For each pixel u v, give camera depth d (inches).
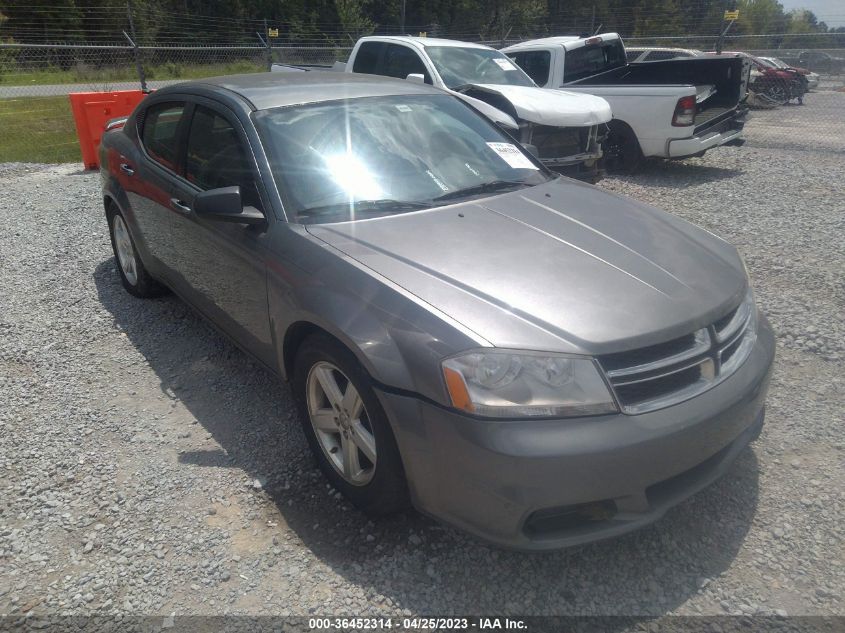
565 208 128.4
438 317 92.3
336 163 129.6
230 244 130.0
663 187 330.6
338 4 1401.3
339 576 98.4
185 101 158.4
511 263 104.4
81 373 158.7
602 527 90.5
